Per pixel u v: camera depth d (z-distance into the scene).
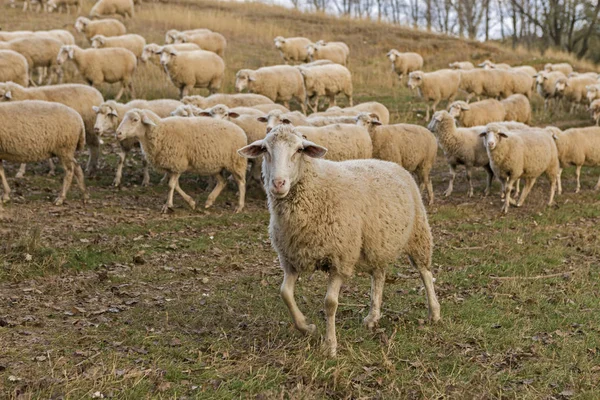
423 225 6.79
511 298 8.04
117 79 20.17
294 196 5.75
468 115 18.73
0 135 10.87
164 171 11.91
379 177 6.37
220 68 20.97
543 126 22.39
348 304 7.63
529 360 6.17
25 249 8.71
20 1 37.84
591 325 7.10
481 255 9.95
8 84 13.41
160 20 35.06
